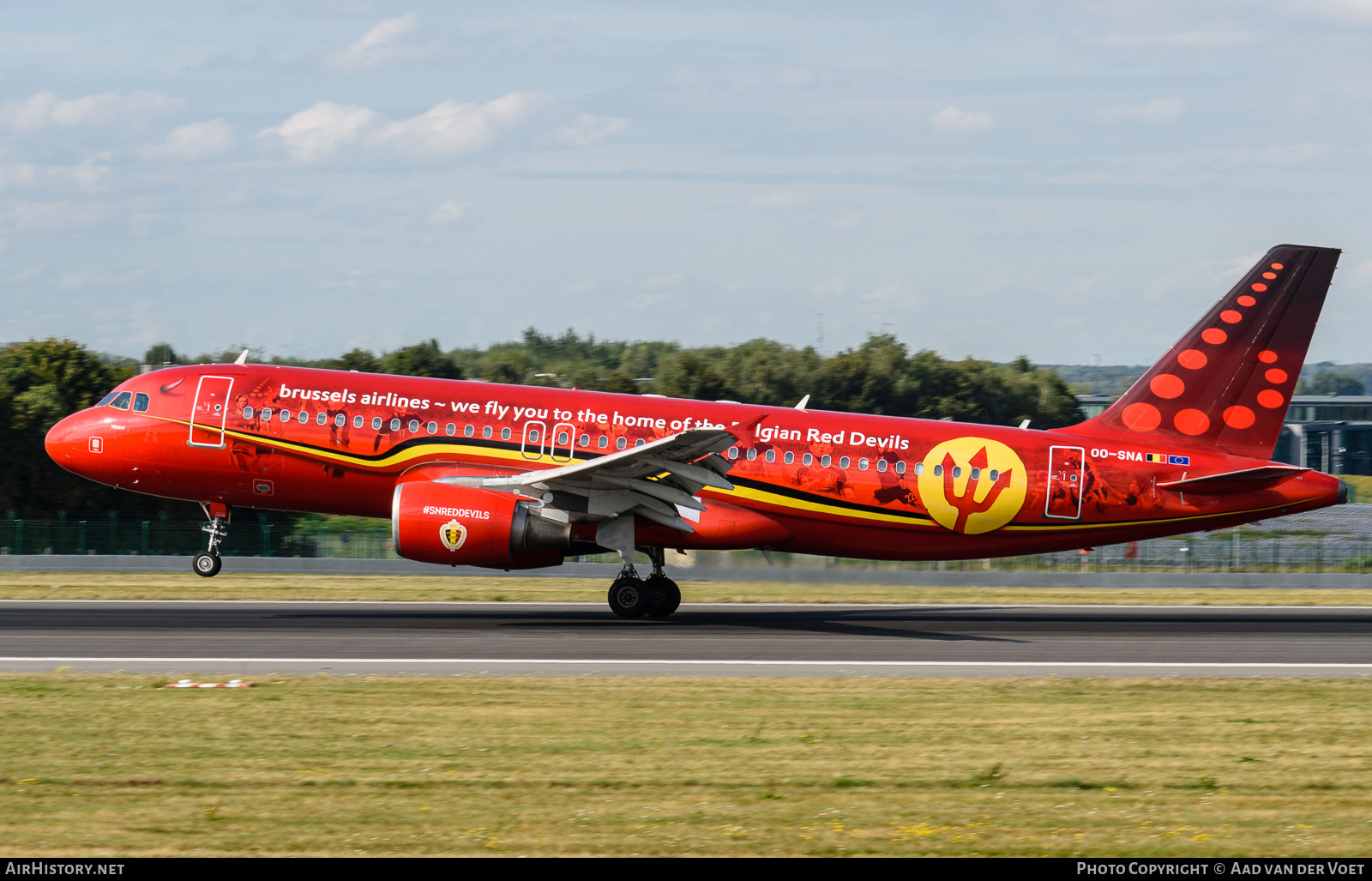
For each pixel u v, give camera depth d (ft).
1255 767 168.04
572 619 342.03
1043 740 183.11
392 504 330.54
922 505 342.64
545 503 318.04
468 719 193.06
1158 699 220.02
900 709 207.31
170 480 345.92
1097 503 346.13
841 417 350.23
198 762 162.61
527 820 137.80
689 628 322.14
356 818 137.90
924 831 135.85
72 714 193.88
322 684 223.92
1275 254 351.05
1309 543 607.78
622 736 181.78
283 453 338.34
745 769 162.20
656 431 336.29
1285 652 287.48
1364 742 184.55
